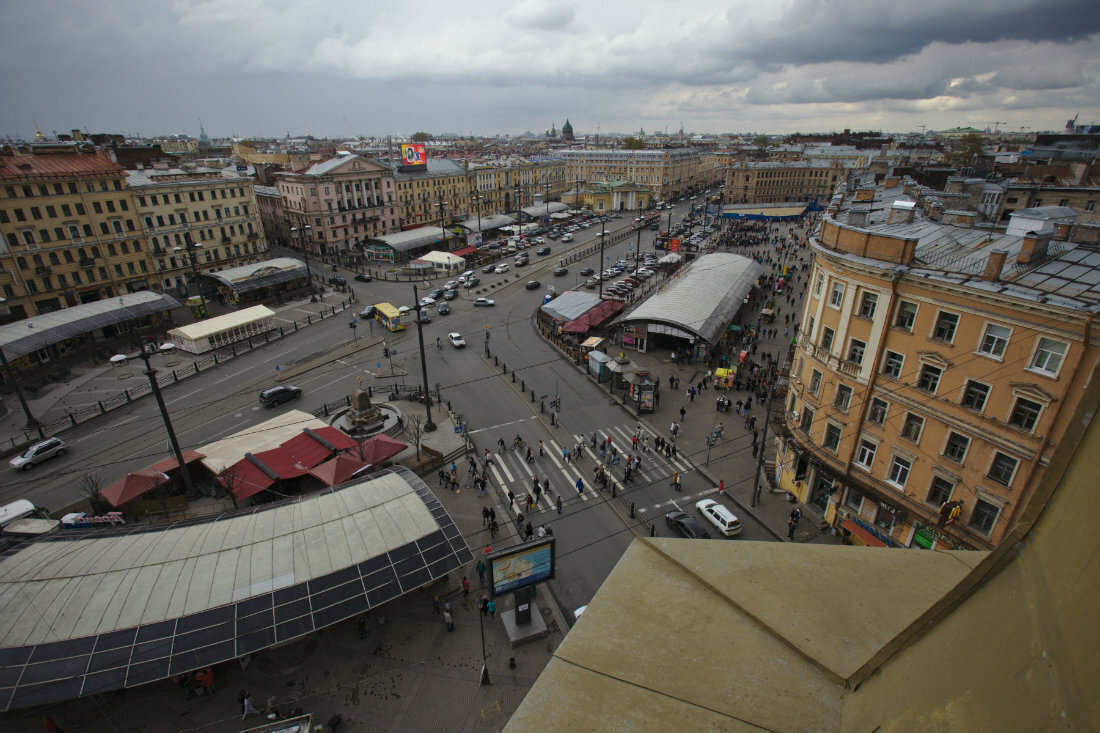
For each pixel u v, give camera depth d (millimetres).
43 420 48500
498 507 36781
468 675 25250
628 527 34906
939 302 25547
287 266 85062
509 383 55906
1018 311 22594
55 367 59438
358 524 28000
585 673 5953
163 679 22719
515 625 27219
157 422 48312
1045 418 22422
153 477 35562
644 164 180500
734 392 53625
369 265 107125
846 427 31234
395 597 25828
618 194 170750
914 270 26250
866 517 31625
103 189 72688
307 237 109938
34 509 35438
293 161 144375
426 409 47438
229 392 54156
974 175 72188
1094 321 19953
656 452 43250
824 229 32562
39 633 21875
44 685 20750
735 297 70062
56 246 68625
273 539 26688
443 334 70500
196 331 62406
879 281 27828
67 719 22812
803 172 162875
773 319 72938
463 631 27500
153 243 80000
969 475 25641
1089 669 2588
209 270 87562
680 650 6195
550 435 45812
